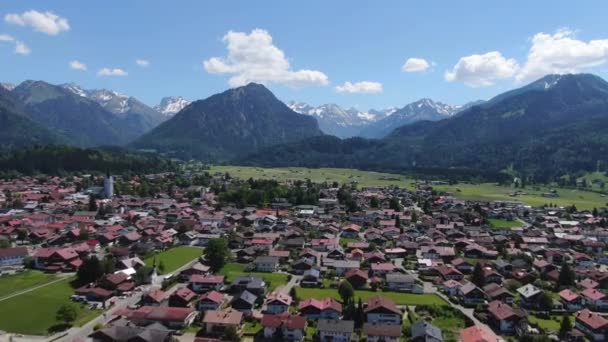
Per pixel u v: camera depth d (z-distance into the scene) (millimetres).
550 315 123688
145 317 109125
